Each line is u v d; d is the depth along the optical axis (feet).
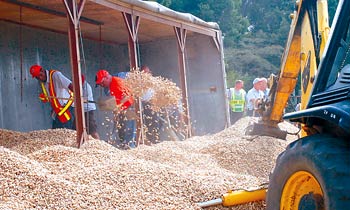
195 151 29.09
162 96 33.88
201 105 51.31
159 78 34.71
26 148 29.25
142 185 19.07
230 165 26.22
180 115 40.47
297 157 12.85
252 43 112.47
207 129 50.85
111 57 54.90
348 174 11.46
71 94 37.50
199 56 51.42
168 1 95.96
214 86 50.78
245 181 20.52
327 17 17.20
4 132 31.96
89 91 36.91
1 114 40.83
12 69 42.39
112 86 33.58
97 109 50.14
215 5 107.14
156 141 36.58
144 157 26.08
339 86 13.48
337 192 11.35
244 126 36.55
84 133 29.37
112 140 36.06
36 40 45.34
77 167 22.38
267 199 14.28
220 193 18.62
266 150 27.63
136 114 33.76
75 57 30.01
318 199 12.80
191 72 51.83
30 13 39.70
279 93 22.21
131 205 17.57
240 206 17.48
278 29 118.93
